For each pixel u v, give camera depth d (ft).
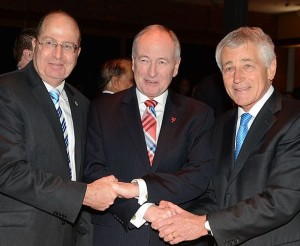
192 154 8.93
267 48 8.19
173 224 8.31
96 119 9.15
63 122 9.00
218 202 8.52
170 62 8.85
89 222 9.50
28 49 12.10
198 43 35.42
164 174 8.58
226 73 8.35
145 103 9.07
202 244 9.26
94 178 8.77
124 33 32.40
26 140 8.41
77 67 31.65
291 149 7.87
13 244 8.33
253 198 7.86
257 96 8.23
